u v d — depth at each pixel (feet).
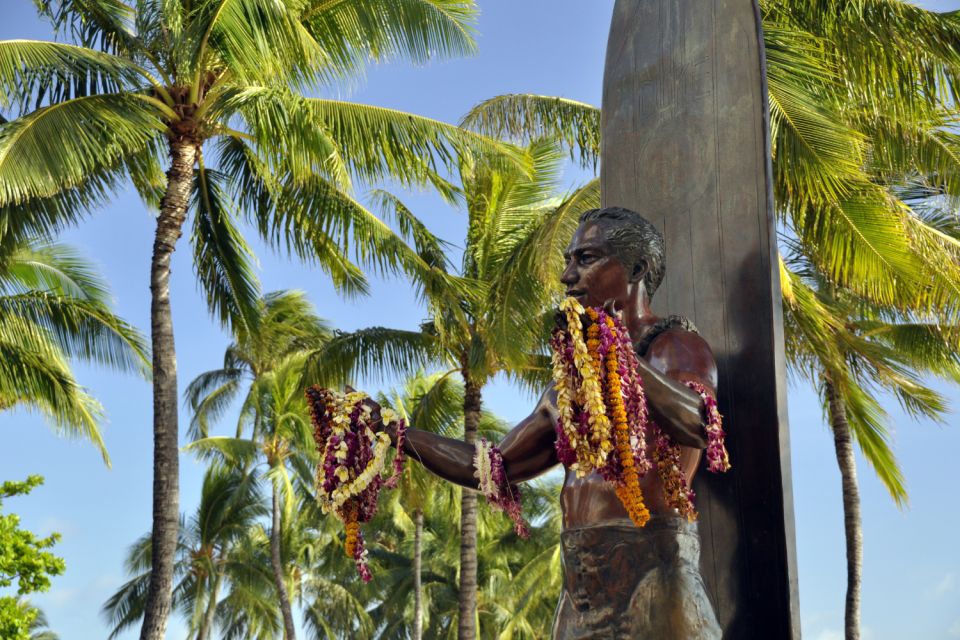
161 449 40.63
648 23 11.34
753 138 10.33
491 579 117.39
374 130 40.93
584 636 8.52
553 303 45.42
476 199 54.29
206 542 98.78
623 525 8.57
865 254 35.37
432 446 9.29
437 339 56.13
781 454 9.49
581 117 41.73
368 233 47.24
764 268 9.95
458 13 41.50
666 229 10.61
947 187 38.99
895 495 50.93
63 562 35.45
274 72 37.01
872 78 34.19
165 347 41.29
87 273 54.49
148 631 39.06
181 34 36.55
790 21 34.60
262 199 48.24
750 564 9.44
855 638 51.83
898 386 49.14
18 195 34.53
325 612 116.98
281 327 80.94
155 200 49.47
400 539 127.85
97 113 36.99
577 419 7.75
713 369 8.82
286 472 94.17
